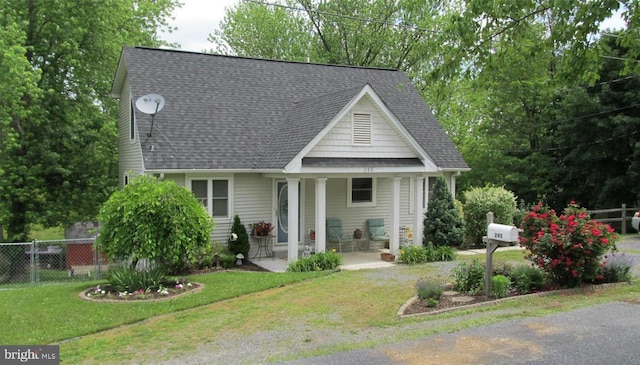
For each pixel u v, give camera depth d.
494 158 28.58
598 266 11.01
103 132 21.98
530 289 10.89
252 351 7.45
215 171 15.66
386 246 19.27
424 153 16.72
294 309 9.88
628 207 25.58
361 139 15.98
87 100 22.00
